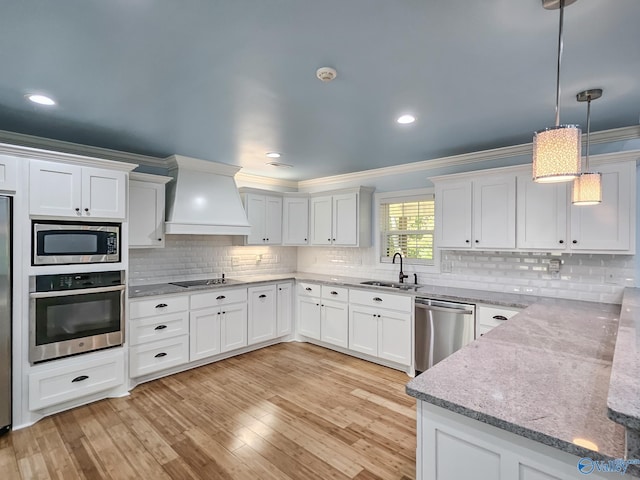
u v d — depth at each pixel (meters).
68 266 2.78
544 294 3.32
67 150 3.40
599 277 3.04
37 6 1.39
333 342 4.36
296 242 5.11
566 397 1.21
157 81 2.08
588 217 2.84
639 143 2.91
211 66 1.90
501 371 1.45
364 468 2.15
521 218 3.16
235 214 4.24
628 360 1.24
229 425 2.63
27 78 2.04
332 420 2.71
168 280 4.21
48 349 2.69
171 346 3.56
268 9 1.42
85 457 2.24
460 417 1.20
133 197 3.55
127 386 3.17
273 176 5.19
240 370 3.75
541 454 1.03
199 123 2.83
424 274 4.22
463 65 1.88
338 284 4.30
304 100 2.36
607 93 2.23
